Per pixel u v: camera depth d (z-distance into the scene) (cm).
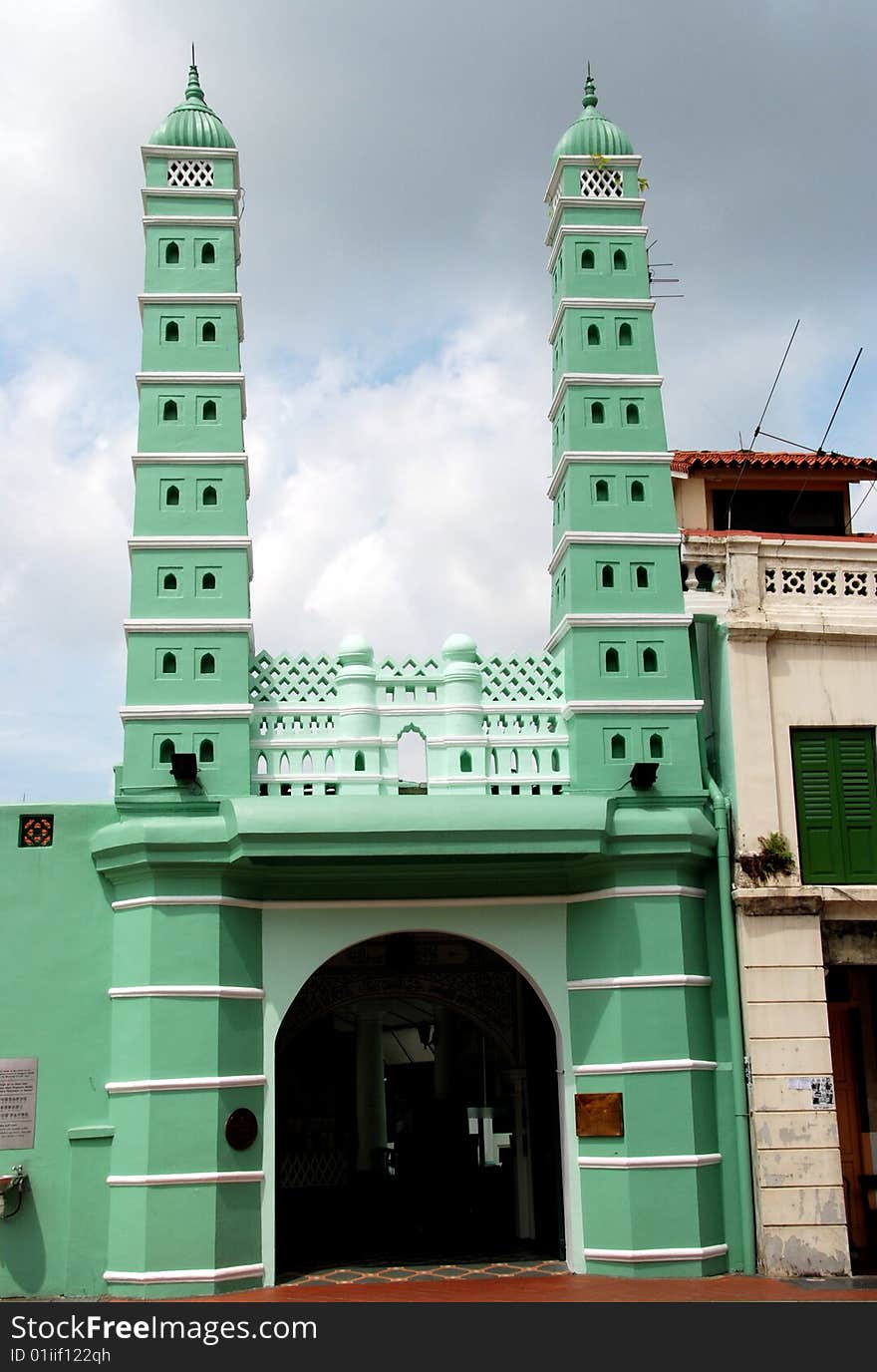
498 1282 1416
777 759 1576
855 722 1593
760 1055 1491
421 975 1689
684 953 1498
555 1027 1518
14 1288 1386
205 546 1561
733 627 1591
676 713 1578
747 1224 1466
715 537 1642
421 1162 2012
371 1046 2023
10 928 1472
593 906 1522
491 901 1531
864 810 1580
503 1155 1848
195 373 1609
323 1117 1936
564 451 1677
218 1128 1400
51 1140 1427
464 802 1445
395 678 1575
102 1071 1448
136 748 1495
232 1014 1438
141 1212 1371
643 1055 1466
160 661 1527
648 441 1656
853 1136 1762
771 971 1512
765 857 1534
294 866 1472
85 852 1500
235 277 1656
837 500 2069
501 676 1595
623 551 1619
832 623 1611
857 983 1762
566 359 1677
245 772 1499
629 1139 1452
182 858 1437
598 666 1584
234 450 1596
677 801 1547
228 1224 1390
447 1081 2047
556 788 1566
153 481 1577
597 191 1730
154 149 1666
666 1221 1435
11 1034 1445
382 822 1421
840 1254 1439
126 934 1462
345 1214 1909
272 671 1566
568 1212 1478
